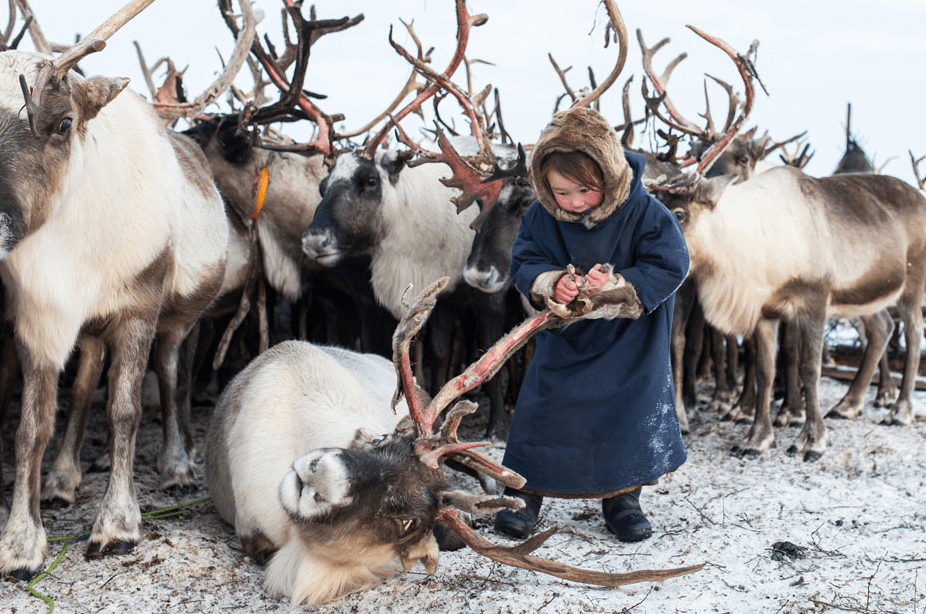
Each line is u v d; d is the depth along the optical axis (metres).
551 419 3.21
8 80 2.75
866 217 5.27
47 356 3.12
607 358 3.17
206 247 4.20
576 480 3.20
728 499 3.88
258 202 5.01
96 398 5.89
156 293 3.44
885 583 2.91
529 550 2.44
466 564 3.04
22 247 2.95
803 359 4.82
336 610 2.68
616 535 3.37
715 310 4.91
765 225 4.80
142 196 3.30
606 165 2.73
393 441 2.46
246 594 2.84
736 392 6.35
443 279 2.28
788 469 4.46
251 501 2.95
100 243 3.16
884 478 4.26
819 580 2.94
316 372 3.17
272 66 5.30
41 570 2.98
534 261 3.12
